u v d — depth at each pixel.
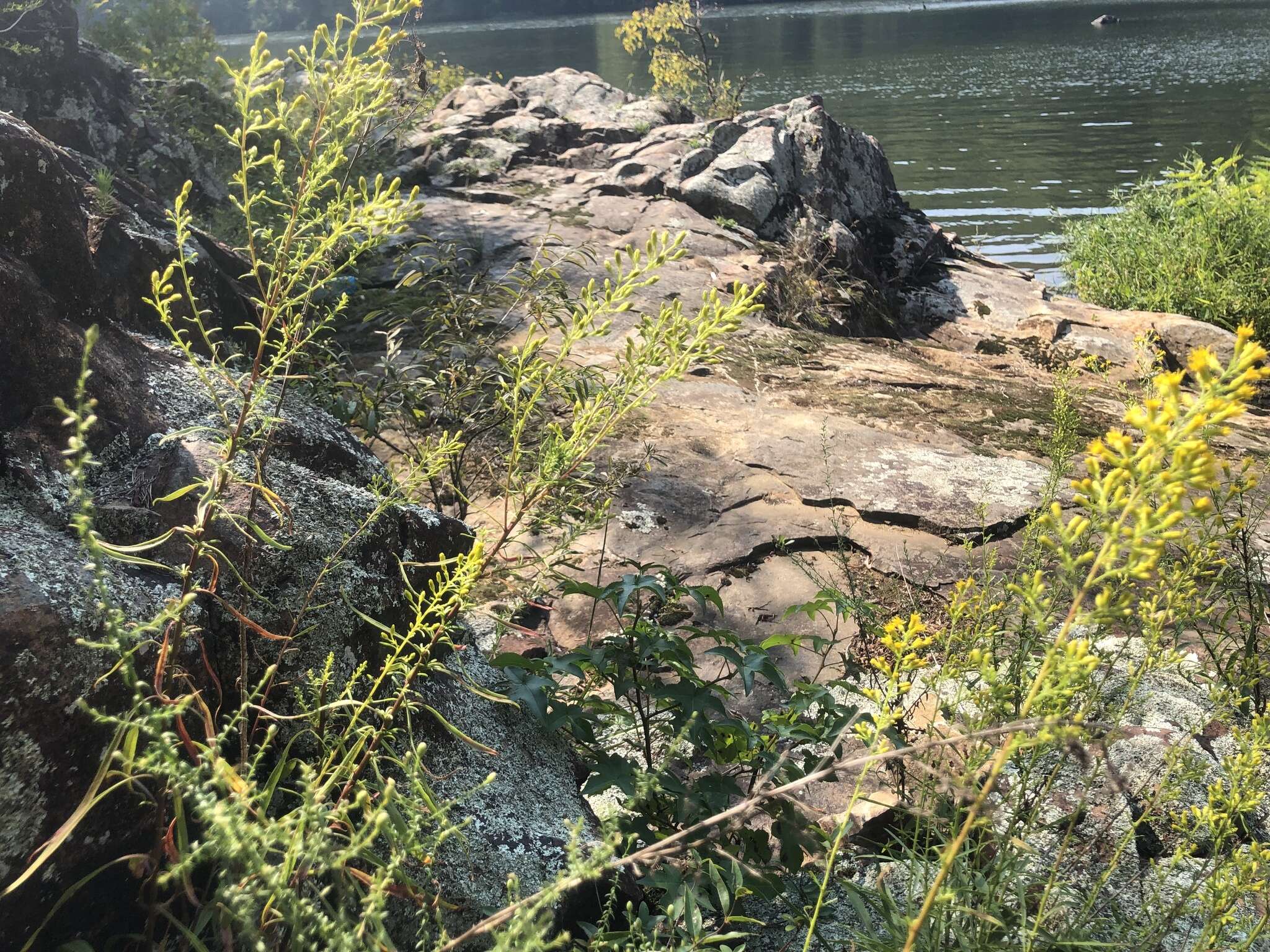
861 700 3.07
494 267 7.88
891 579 4.13
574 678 3.29
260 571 2.12
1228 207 10.84
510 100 12.96
